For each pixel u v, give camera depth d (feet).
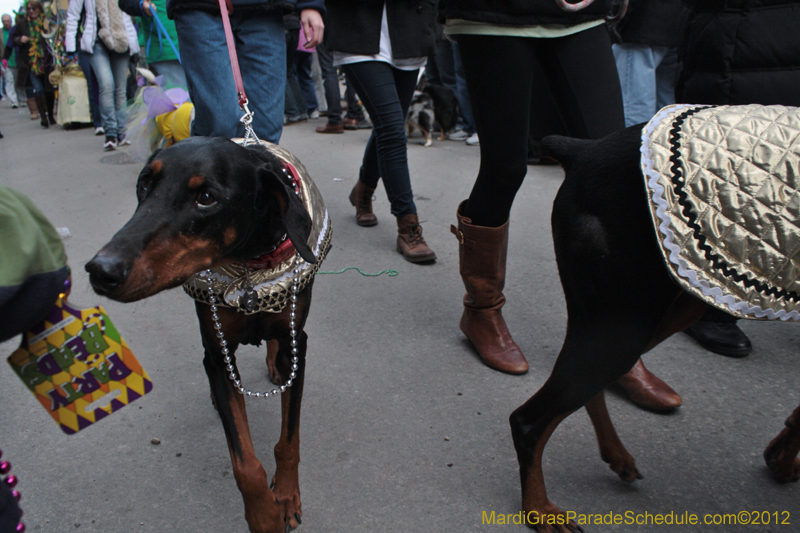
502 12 6.55
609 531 5.48
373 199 13.78
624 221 4.58
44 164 20.54
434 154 20.10
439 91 21.93
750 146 4.25
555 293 10.17
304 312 5.38
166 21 15.69
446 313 9.63
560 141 5.30
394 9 10.74
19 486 6.05
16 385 7.81
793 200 4.11
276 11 8.27
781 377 7.75
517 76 6.86
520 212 14.05
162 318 9.52
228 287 4.81
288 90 25.44
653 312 4.71
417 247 11.48
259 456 6.47
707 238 4.25
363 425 6.95
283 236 4.95
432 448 6.56
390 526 5.51
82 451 6.56
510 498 5.86
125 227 3.98
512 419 5.51
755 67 7.43
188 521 5.60
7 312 2.99
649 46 14.46
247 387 7.73
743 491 5.94
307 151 20.38
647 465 6.30
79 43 22.02
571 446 6.58
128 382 3.57
